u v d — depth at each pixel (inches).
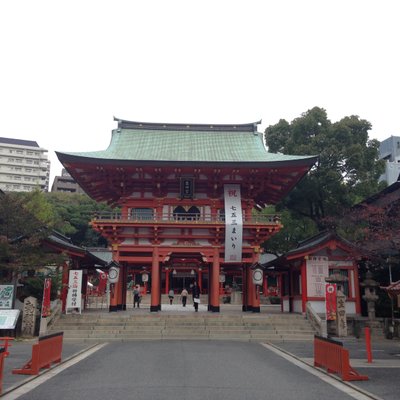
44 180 5388.8
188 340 992.9
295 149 1711.4
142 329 1061.1
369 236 1241.4
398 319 1067.9
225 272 2527.1
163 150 1539.1
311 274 1247.5
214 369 611.8
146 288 2755.9
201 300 2544.3
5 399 435.8
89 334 1021.2
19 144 5433.1
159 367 625.3
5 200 1082.7
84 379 537.3
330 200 1792.6
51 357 627.2
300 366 651.5
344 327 1079.0
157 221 1337.4
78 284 1176.8
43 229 1124.5
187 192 1405.0
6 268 1024.2
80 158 1330.0
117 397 440.5
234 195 1402.6
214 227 1347.2
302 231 2001.7
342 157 1689.2
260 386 502.9
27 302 1042.1
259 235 1382.9
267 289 2593.5
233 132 1704.0
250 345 919.0
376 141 1763.0
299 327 1094.4
